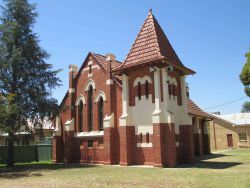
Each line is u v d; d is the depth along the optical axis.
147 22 27.31
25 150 34.72
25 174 20.47
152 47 25.22
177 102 25.92
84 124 29.45
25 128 27.14
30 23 28.84
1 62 26.02
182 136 25.73
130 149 24.59
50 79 28.61
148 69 24.64
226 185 13.51
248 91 35.91
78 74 30.92
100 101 28.42
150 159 23.61
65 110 29.50
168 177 16.64
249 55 35.34
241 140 54.84
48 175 19.50
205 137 37.31
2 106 23.55
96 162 27.52
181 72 26.89
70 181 16.28
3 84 26.27
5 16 28.20
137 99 25.09
